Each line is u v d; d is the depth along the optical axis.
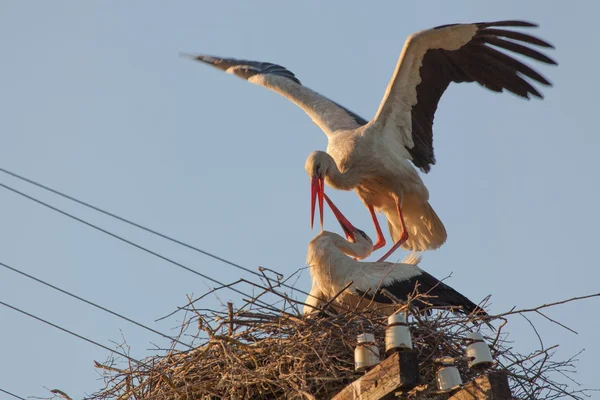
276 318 12.10
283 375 11.50
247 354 11.92
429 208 18.09
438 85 17.97
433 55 17.67
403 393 9.92
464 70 17.88
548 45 17.08
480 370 10.30
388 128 18.02
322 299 14.66
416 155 18.23
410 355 9.88
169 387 12.37
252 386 12.02
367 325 11.86
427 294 13.88
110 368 12.79
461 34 17.22
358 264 14.53
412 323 12.08
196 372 12.24
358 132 18.05
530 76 17.38
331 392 11.52
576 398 11.91
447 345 11.82
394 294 14.16
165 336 12.44
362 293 14.17
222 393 12.10
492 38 17.33
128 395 12.55
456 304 14.34
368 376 10.12
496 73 17.69
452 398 9.84
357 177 17.84
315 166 17.52
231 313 11.85
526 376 11.88
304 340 11.64
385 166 17.80
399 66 17.59
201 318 12.13
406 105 17.94
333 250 14.58
